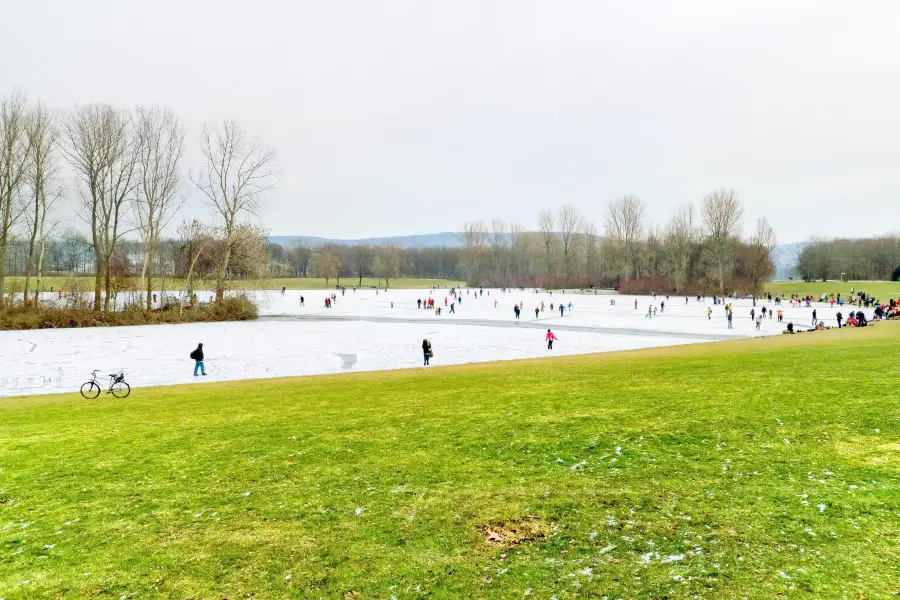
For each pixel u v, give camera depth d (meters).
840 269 148.88
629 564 5.94
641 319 57.25
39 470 10.12
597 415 12.30
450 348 34.22
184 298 57.19
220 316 56.19
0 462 10.67
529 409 13.44
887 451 8.78
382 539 6.89
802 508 6.96
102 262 54.28
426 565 6.21
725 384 15.07
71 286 55.91
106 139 49.72
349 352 32.72
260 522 7.57
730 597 5.19
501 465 9.39
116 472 9.89
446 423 12.47
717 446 9.59
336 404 15.66
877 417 10.61
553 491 8.09
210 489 8.90
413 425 12.45
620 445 10.03
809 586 5.28
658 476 8.41
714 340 35.81
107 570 6.44
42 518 7.96
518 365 24.14
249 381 22.12
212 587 5.97
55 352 32.19
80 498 8.69
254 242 60.03
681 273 113.12
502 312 68.00
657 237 132.12
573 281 139.62
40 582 6.21
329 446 11.05
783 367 17.70
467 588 5.70
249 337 40.88
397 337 40.75
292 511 7.89
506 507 7.62
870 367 16.45
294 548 6.77
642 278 121.75
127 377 24.33
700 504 7.29
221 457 10.60
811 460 8.59
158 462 10.42
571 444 10.29
